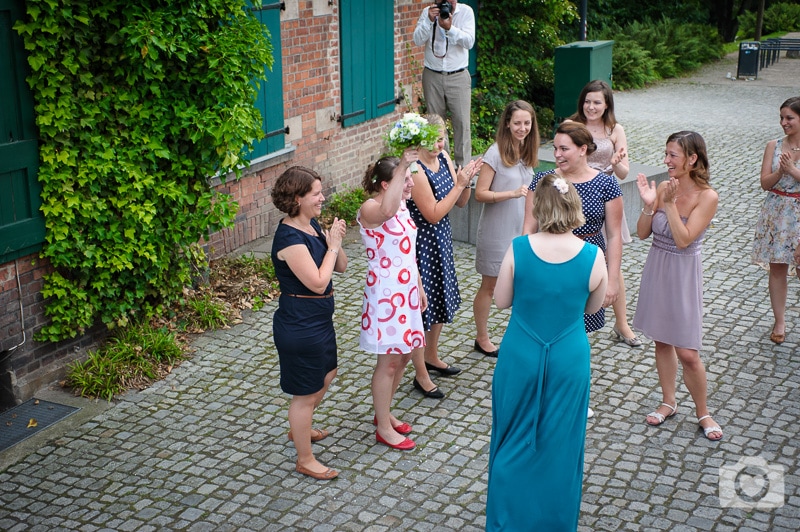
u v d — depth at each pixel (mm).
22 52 5836
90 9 6164
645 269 5637
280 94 9523
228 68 6879
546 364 4328
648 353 6820
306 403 5062
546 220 4285
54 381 6410
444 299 5914
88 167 6285
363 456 5430
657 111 17625
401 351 5305
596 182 5422
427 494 5027
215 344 7047
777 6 33312
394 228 5230
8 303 6020
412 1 12133
